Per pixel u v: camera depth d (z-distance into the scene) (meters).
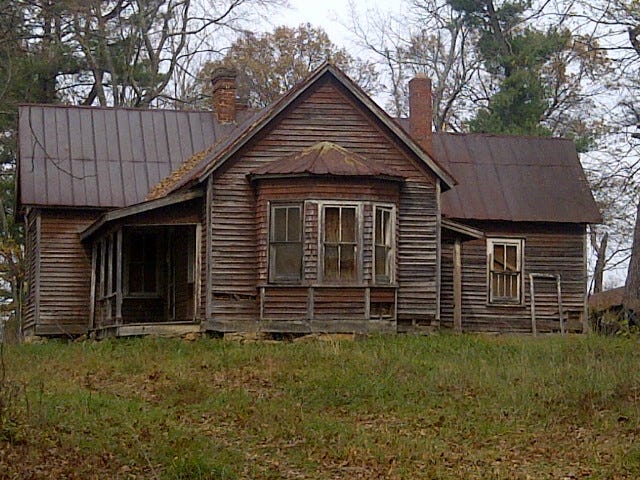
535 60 44.62
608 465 14.60
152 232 31.86
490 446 15.77
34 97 42.69
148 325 26.52
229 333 26.31
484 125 45.34
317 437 15.91
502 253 33.16
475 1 45.56
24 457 13.76
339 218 26.62
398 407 18.09
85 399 17.42
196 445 14.76
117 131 34.00
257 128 27.05
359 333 26.34
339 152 27.02
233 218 26.83
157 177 33.00
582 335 29.69
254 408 17.64
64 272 31.69
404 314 27.48
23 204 31.30
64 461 13.83
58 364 21.92
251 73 55.69
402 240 27.72
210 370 21.12
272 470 14.23
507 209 33.03
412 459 14.98
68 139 33.28
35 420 15.39
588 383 18.66
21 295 42.97
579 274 33.44
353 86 27.56
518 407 17.77
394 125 27.70
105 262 29.81
